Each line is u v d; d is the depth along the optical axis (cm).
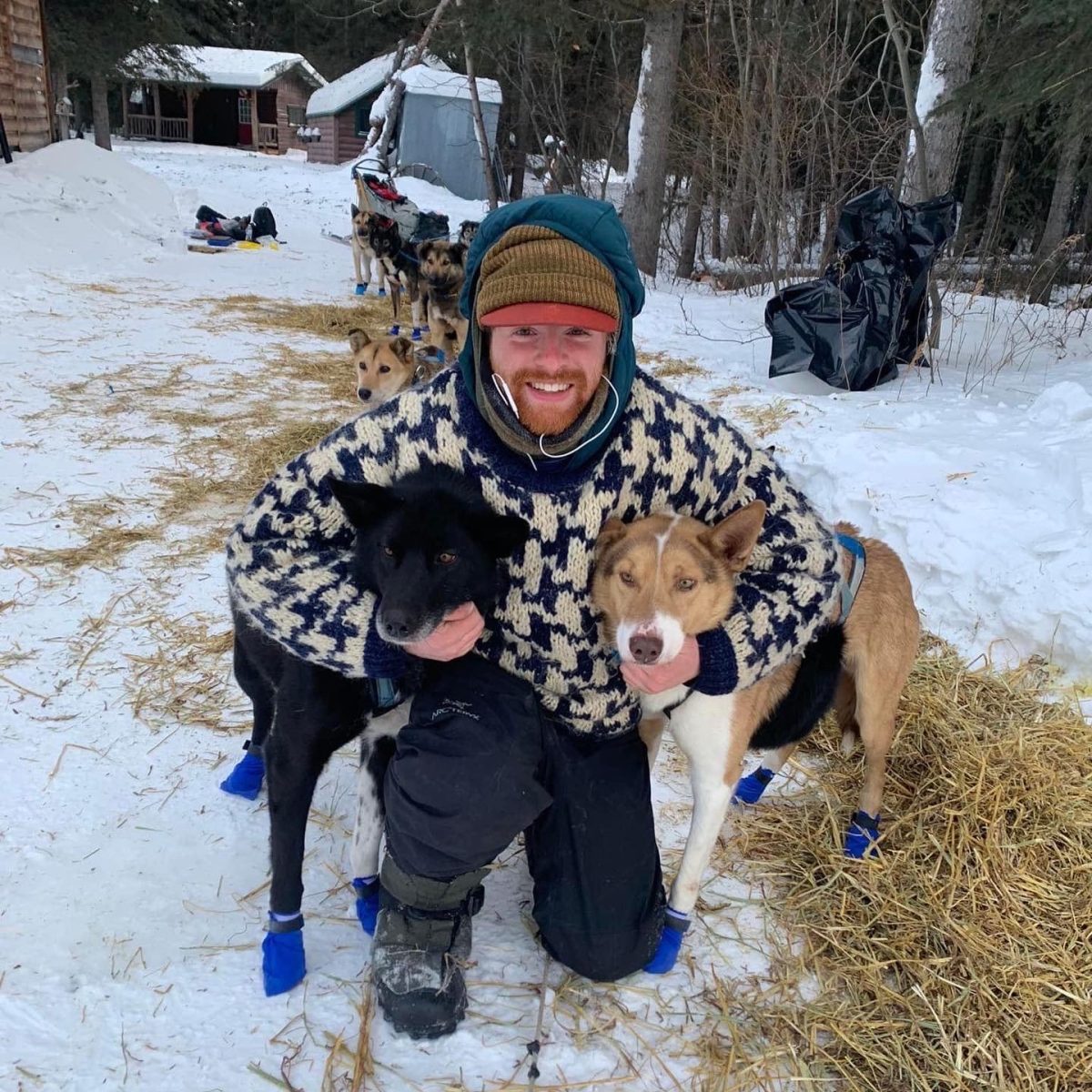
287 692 200
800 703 242
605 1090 189
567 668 209
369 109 3378
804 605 211
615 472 202
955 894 245
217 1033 196
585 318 179
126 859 245
